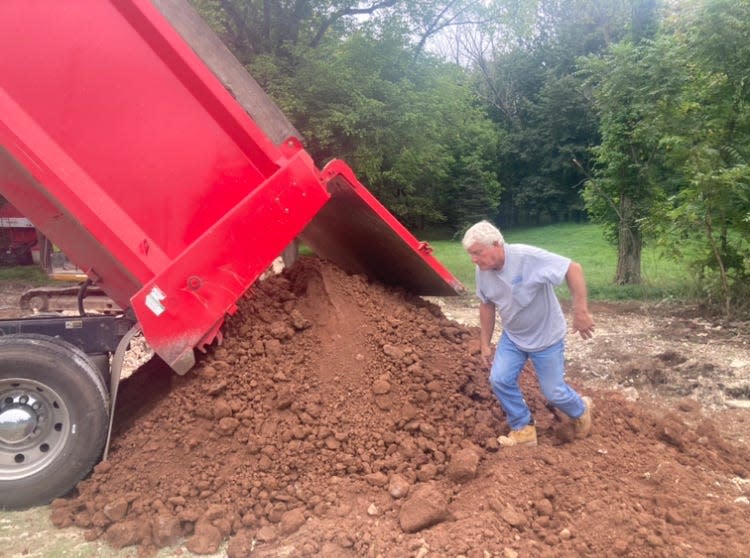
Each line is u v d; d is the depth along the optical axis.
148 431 4.20
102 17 4.09
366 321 5.12
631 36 15.16
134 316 4.92
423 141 14.83
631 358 7.03
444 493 3.92
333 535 3.54
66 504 3.94
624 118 11.66
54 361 3.95
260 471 4.02
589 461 4.21
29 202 4.55
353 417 4.40
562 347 4.33
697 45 8.75
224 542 3.70
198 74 4.20
